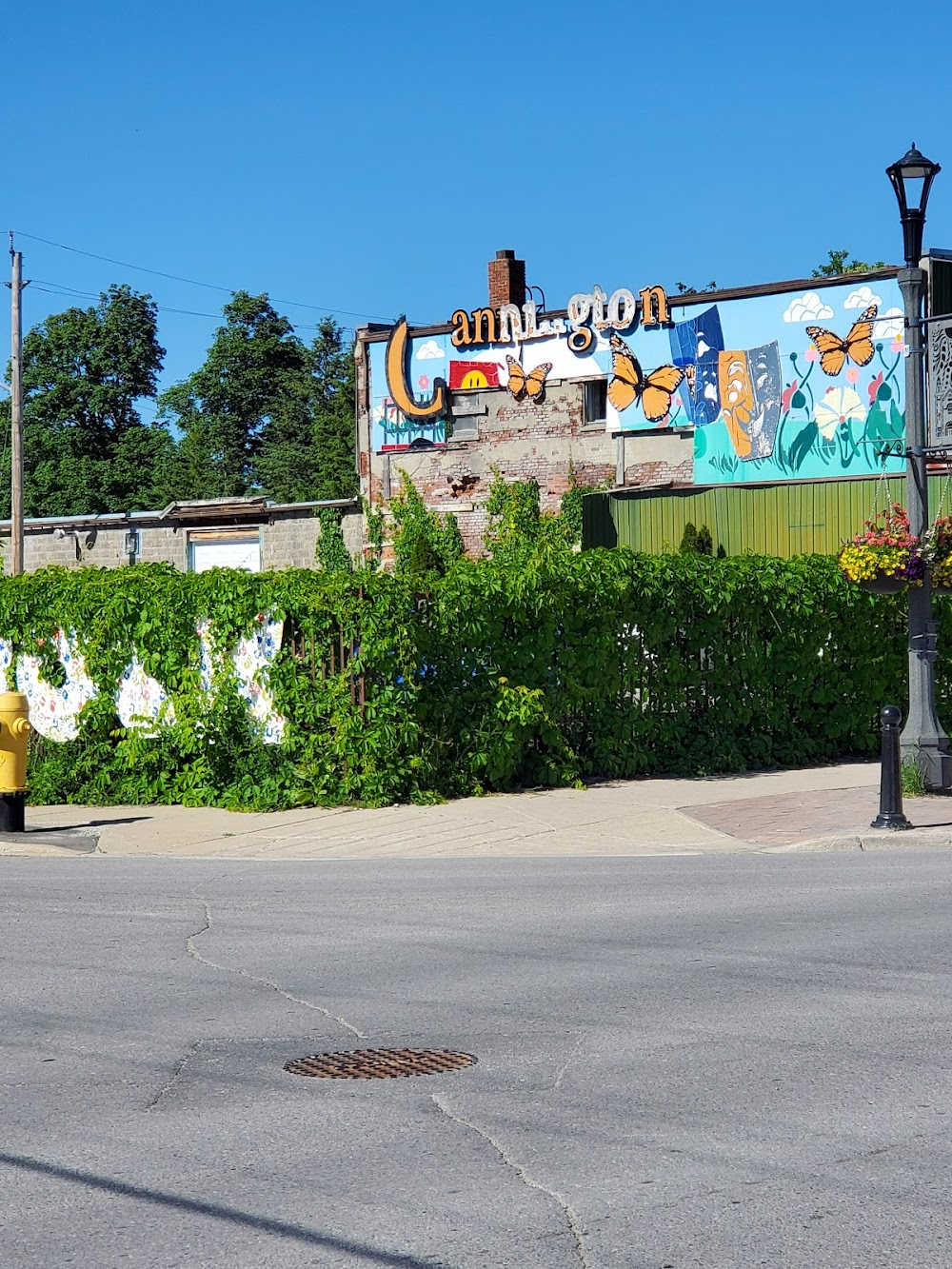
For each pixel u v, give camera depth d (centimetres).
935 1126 594
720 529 3228
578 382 3678
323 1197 530
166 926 1036
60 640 1809
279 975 878
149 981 866
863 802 1603
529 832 1483
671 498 3325
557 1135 590
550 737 1750
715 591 1870
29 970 900
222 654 1708
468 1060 696
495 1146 578
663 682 1858
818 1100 627
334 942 973
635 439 3584
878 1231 493
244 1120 618
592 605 1773
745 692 1909
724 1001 793
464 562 1792
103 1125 614
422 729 1673
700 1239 488
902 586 1633
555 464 3716
